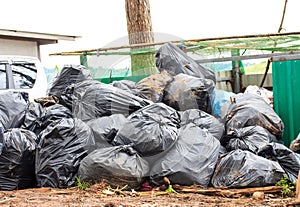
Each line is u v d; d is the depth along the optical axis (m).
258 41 9.09
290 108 7.00
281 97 7.07
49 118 6.25
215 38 8.33
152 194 4.93
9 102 6.20
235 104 6.39
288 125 7.03
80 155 5.48
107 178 5.13
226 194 4.80
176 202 4.43
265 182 4.94
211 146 5.34
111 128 5.52
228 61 9.28
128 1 9.02
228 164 5.12
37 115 6.36
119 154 5.14
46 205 4.39
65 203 4.48
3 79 9.05
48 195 4.96
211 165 5.21
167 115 5.43
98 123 5.64
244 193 4.81
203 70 6.28
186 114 5.75
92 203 4.42
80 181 5.31
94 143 5.57
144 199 4.61
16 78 9.26
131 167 5.05
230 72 9.84
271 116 6.22
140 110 5.51
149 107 5.49
